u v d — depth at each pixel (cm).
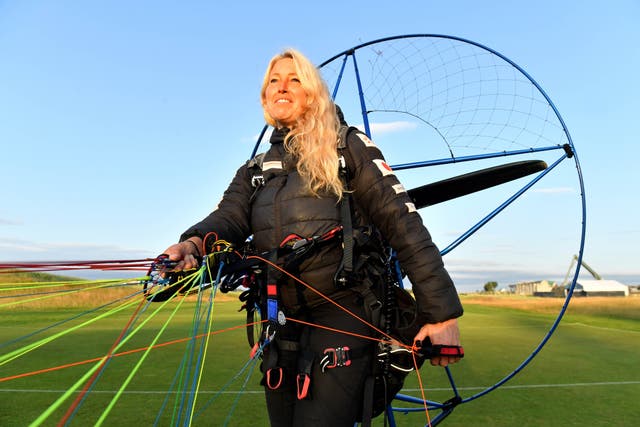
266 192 141
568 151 211
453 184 204
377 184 133
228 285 141
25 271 97
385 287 134
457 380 380
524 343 590
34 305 887
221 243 137
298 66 145
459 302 126
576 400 322
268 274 130
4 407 286
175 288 127
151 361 437
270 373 130
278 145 148
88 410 282
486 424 272
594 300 1183
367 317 129
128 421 261
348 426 128
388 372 133
